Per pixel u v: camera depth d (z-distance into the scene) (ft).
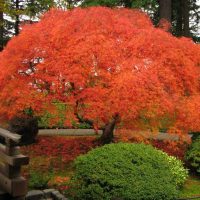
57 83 25.41
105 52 24.88
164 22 40.37
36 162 30.78
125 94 23.29
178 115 26.48
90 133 48.57
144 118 26.16
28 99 26.11
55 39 25.68
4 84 26.53
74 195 22.24
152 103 23.63
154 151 23.39
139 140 28.22
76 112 27.27
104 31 26.66
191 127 26.45
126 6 60.08
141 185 20.53
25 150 35.68
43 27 27.04
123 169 21.13
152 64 25.07
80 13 27.48
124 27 27.20
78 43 25.30
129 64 24.73
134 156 22.17
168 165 23.08
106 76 24.70
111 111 24.23
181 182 26.02
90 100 24.85
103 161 21.54
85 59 24.66
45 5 60.29
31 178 24.76
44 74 25.76
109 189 20.59
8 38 67.21
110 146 22.98
